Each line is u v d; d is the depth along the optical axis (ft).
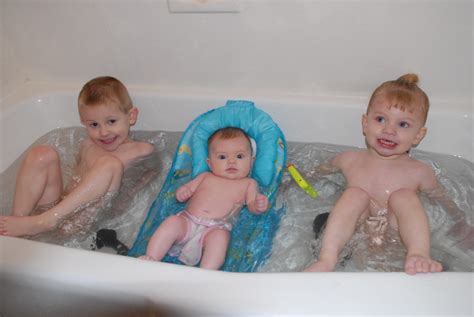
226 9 4.70
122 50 5.26
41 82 5.63
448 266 3.92
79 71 5.53
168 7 4.83
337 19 4.59
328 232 3.94
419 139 4.43
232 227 4.25
